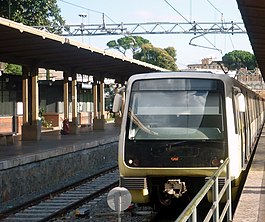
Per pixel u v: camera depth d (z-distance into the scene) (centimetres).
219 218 807
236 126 1137
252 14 1318
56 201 1430
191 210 471
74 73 2908
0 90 2841
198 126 1108
